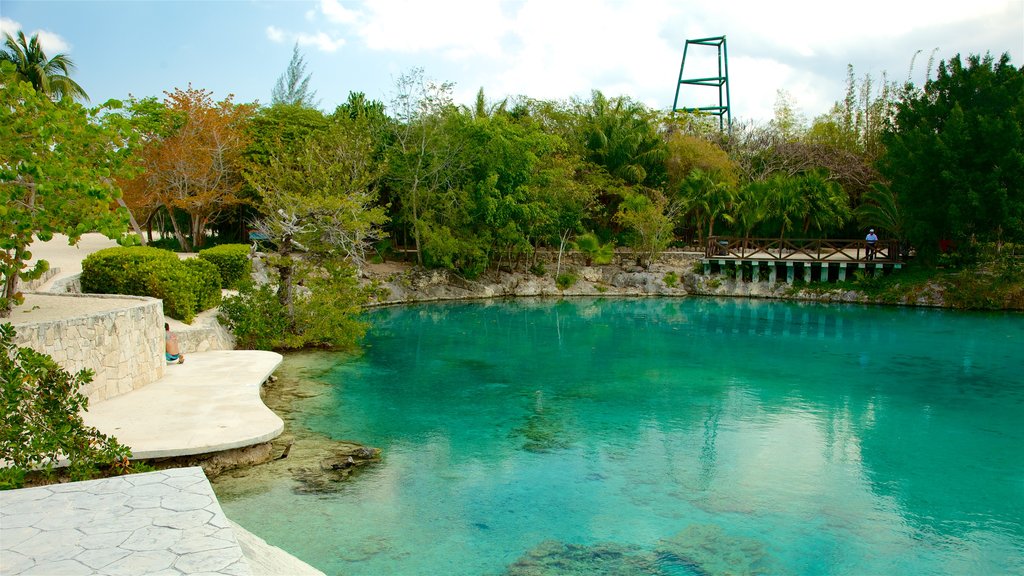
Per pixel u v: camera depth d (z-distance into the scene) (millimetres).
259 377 14102
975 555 8914
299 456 11500
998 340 25516
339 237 22062
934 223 35844
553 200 39031
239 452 10789
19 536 4719
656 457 12289
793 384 18281
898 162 36719
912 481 11422
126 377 12648
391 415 14398
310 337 21016
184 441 10047
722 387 17812
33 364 7309
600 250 41062
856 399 16781
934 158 34875
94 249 28172
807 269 38500
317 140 33344
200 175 31953
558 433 13570
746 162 52750
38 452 7090
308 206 21219
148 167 30688
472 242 36438
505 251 39750
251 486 10148
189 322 17766
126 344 12602
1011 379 19078
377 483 10594
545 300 37125
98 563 4328
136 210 32844
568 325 28453
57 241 33000
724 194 42438
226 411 11586
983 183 33969
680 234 48406
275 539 8609
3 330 7504
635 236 41875
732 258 39500
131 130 11953
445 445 12602
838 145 55188
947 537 9406
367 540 8719
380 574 7922
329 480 10562
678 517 9789
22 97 11102
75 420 7484
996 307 33562
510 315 31234
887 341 25188
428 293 36062
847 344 24516
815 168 46125
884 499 10656
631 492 10641
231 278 23422
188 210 32938
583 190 40031
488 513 9695
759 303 36500
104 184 11500
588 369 19781
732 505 10266
